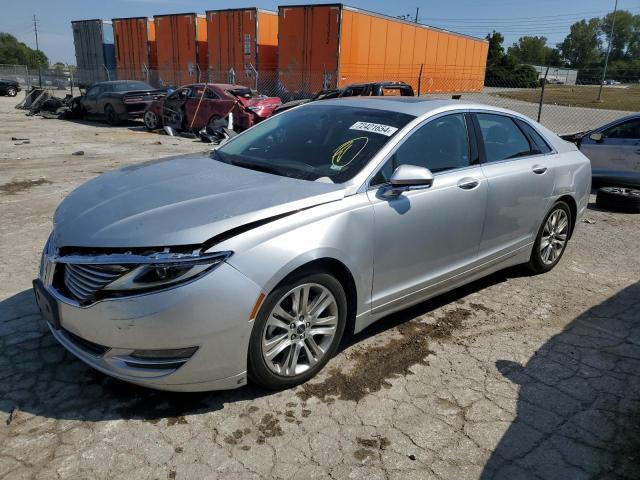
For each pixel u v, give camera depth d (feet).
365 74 67.41
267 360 9.14
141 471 7.66
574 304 14.07
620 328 12.73
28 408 8.96
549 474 7.92
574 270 16.67
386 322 12.66
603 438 8.73
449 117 12.54
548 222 15.60
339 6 60.59
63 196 23.61
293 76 66.33
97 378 9.87
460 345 11.68
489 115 13.74
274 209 9.04
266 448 8.23
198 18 79.00
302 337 9.63
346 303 10.23
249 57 72.38
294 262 8.86
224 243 8.42
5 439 8.20
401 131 11.34
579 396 9.91
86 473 7.59
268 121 14.01
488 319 13.03
